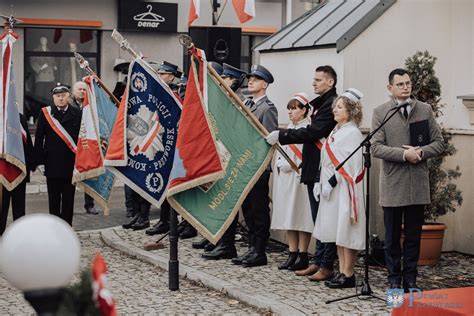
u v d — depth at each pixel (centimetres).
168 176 907
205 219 837
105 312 287
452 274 895
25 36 2081
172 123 906
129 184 900
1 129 1095
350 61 970
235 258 962
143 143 899
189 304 796
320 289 821
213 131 829
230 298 820
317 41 1009
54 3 2073
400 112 789
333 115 852
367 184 771
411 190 780
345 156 810
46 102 2111
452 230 1011
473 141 981
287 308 740
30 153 1145
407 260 794
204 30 1262
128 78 899
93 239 1182
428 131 786
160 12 2155
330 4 1129
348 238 804
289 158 882
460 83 1005
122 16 2128
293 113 913
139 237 1149
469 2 993
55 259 263
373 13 978
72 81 2130
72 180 1110
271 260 983
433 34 1006
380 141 791
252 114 859
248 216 960
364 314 721
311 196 879
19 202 1139
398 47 992
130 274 941
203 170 820
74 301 284
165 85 903
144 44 2172
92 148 1109
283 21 2275
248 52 2302
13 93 1103
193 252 1041
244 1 1295
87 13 2105
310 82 1039
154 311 767
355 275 880
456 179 993
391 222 794
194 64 830
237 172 851
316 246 896
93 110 1115
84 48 2131
